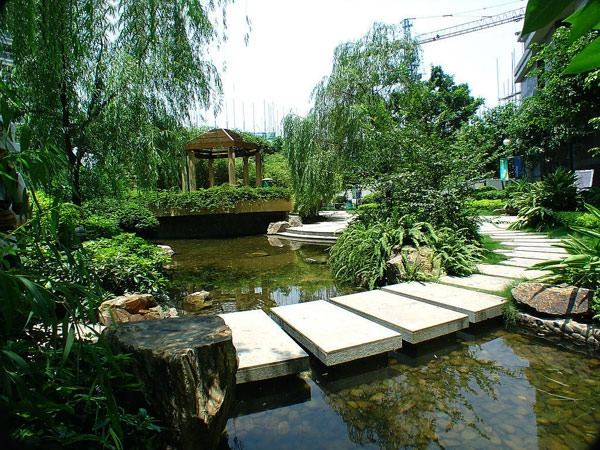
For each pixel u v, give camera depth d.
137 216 9.35
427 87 6.86
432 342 3.29
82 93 4.70
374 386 2.61
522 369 2.76
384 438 2.05
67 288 1.32
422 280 4.63
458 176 5.70
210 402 1.75
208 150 15.55
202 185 18.67
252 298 5.07
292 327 3.20
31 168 1.26
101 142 4.90
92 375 1.66
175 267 7.32
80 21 4.19
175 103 5.45
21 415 1.23
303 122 12.63
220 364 1.84
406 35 11.22
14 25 3.27
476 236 5.92
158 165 5.40
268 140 26.25
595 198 7.98
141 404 1.78
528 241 7.05
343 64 11.35
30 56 3.76
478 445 1.95
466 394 2.46
